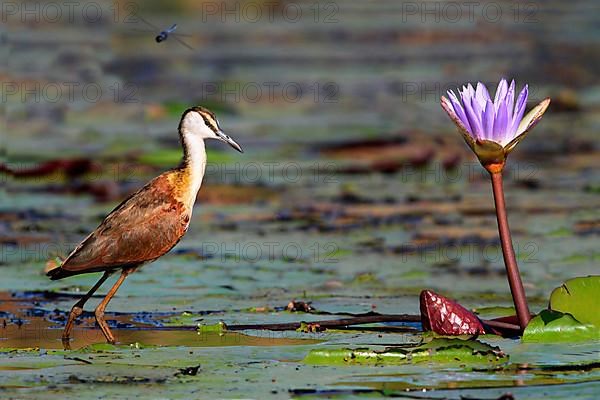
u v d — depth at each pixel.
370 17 42.94
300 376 8.06
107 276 10.22
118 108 24.64
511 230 14.34
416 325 10.01
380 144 21.11
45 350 8.97
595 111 26.28
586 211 15.48
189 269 12.59
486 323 9.55
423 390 7.66
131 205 10.30
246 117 24.94
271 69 31.53
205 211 16.20
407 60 33.19
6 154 19.72
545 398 7.45
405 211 15.94
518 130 8.88
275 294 11.41
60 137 21.73
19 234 14.35
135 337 9.61
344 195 17.38
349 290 11.60
